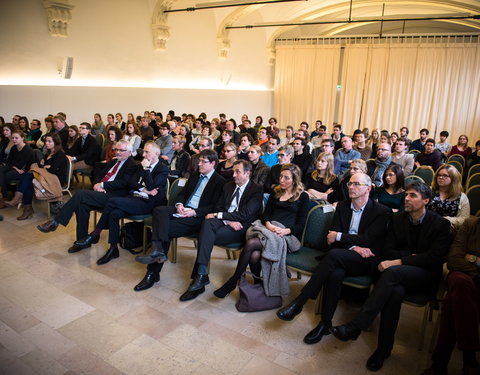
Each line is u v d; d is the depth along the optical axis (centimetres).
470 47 1036
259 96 1338
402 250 242
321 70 1250
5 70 700
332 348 227
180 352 219
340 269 234
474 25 1116
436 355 204
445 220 232
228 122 673
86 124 561
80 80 822
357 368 210
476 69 1037
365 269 242
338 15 1245
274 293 262
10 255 340
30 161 471
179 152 510
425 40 1109
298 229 279
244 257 262
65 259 336
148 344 225
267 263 262
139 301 272
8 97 702
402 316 268
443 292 235
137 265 329
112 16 858
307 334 233
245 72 1265
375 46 1154
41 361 207
